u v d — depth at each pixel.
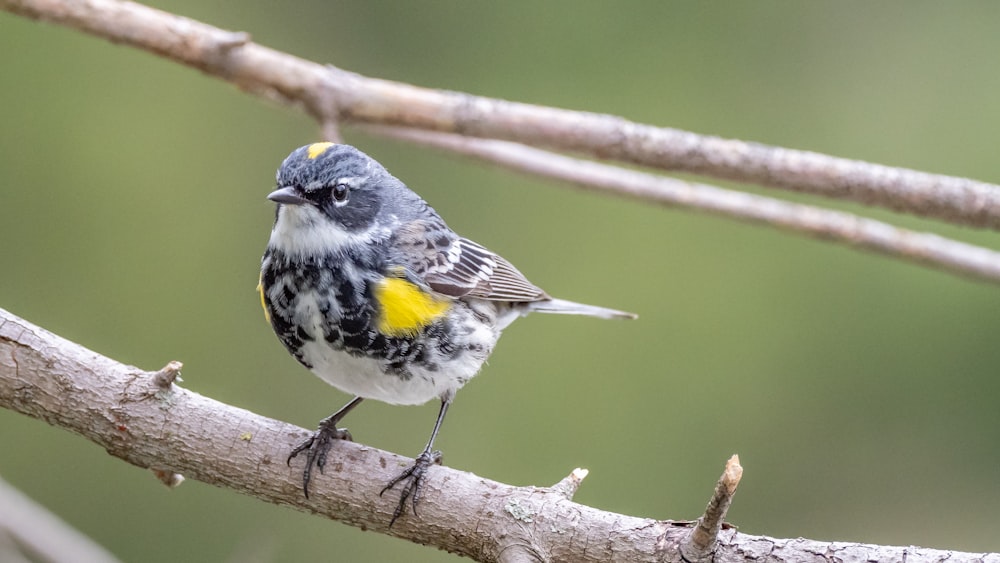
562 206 15.19
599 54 15.77
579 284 14.91
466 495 6.78
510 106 8.95
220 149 14.82
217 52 8.74
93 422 6.77
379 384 8.00
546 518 6.60
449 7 15.89
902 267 14.62
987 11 15.48
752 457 14.08
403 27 15.77
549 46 15.80
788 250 14.85
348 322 7.82
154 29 8.63
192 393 6.97
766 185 8.86
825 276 14.73
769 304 14.72
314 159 8.08
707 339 14.62
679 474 13.97
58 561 8.48
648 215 15.09
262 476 6.88
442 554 12.99
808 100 15.48
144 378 6.86
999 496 13.81
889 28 15.56
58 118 14.52
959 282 14.43
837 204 14.83
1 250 14.06
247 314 14.17
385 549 12.99
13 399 6.72
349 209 8.05
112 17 8.60
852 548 6.19
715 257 14.95
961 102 15.21
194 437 6.84
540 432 14.05
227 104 14.93
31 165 14.33
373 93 8.91
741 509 13.87
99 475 12.84
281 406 13.71
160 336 13.92
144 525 12.81
